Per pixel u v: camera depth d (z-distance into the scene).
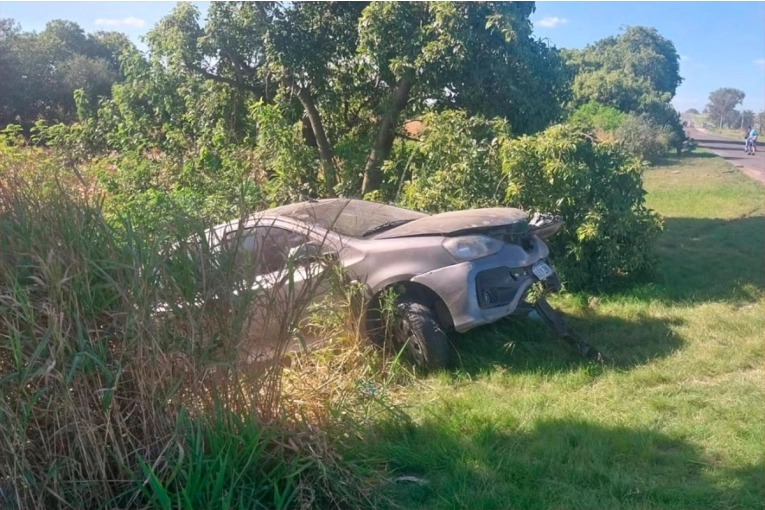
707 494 3.73
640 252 8.22
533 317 6.64
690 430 4.48
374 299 5.71
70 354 3.21
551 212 7.92
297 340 3.88
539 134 8.25
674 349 6.05
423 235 5.79
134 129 11.68
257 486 3.54
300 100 11.98
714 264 9.55
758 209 15.45
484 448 4.20
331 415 3.89
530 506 3.66
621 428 4.48
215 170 9.66
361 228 6.18
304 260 3.90
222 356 3.51
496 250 5.71
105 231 3.42
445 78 10.34
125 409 3.39
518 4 10.48
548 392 5.19
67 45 32.91
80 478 3.31
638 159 8.58
